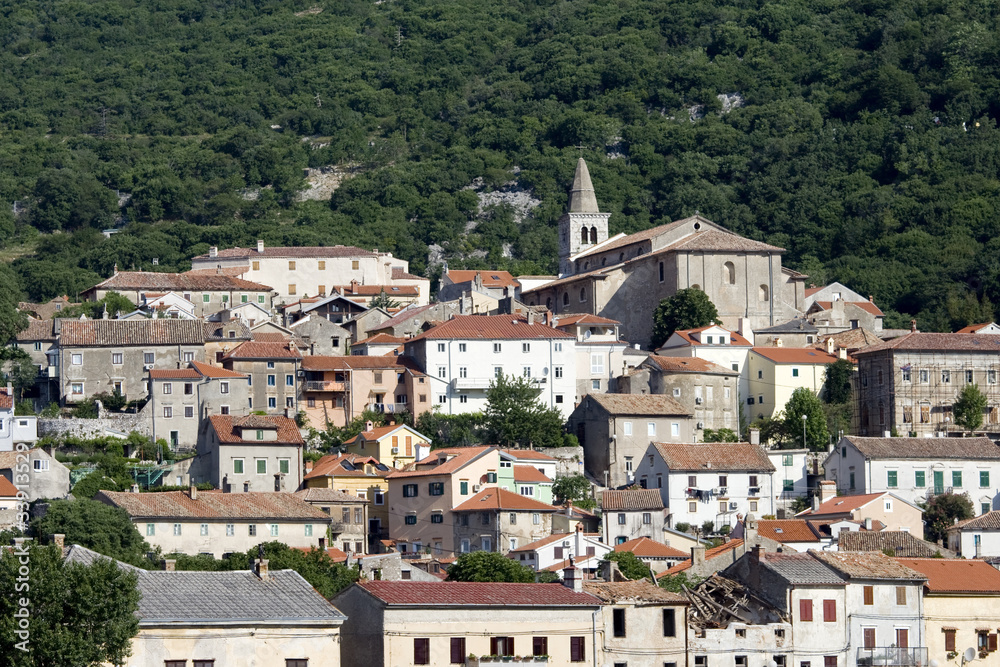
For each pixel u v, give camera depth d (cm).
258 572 19662
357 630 19838
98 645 17125
